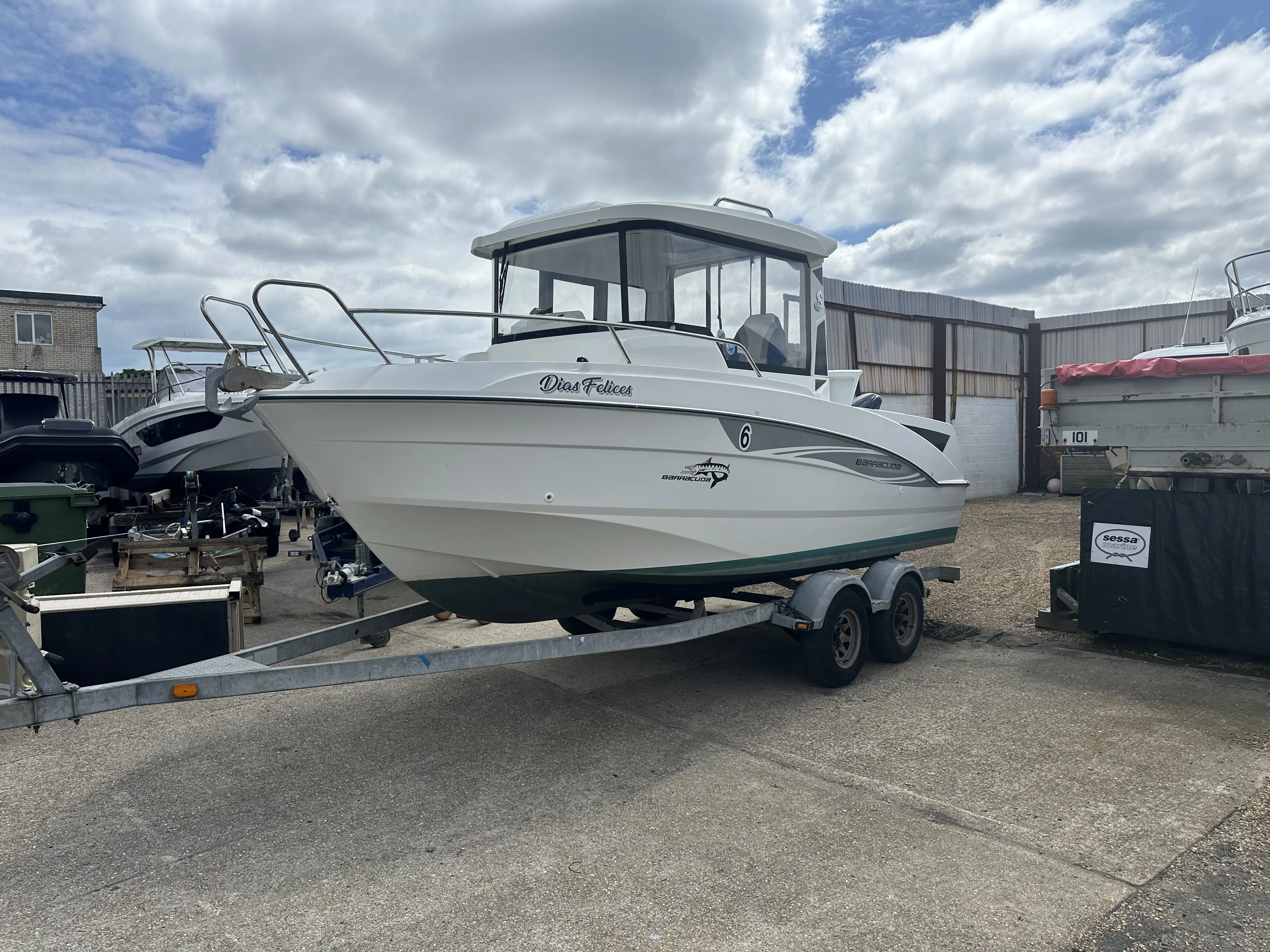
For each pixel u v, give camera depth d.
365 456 3.79
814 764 3.88
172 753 4.10
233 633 4.51
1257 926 2.54
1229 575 5.34
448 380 3.65
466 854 3.07
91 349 22.94
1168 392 6.17
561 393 3.82
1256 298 9.78
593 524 4.08
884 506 5.66
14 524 5.94
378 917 2.66
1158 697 4.80
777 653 5.96
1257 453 5.79
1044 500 16.67
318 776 3.81
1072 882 2.80
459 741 4.25
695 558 4.54
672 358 4.68
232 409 4.04
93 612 4.11
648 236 4.66
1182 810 3.33
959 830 3.19
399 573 4.28
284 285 3.60
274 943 2.53
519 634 6.50
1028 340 18.91
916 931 2.53
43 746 4.19
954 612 7.10
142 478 11.45
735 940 2.51
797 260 5.55
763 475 4.69
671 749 4.11
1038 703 4.72
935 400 16.48
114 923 2.64
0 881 2.91
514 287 5.16
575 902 2.73
